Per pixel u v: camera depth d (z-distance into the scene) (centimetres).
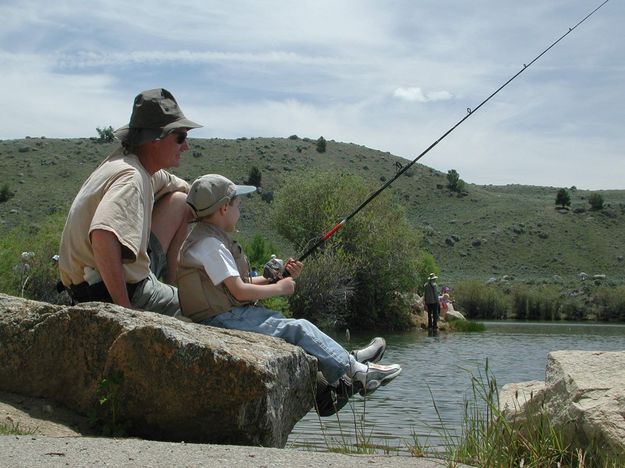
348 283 2553
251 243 2830
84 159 6519
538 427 390
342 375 432
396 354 1614
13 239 1722
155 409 371
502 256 6138
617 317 3947
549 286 4753
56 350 391
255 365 364
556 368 410
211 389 365
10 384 399
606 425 359
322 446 578
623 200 7856
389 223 2792
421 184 7312
